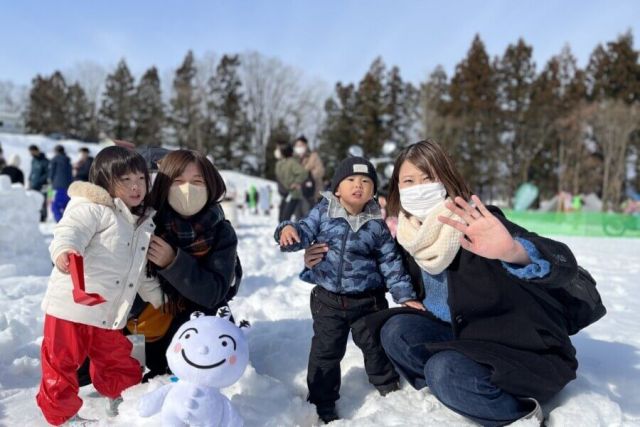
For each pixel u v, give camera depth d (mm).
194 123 54906
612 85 48000
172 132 58312
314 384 2631
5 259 5445
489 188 48344
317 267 2740
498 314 2330
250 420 2270
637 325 4008
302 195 9688
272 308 4367
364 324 2715
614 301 5094
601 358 3080
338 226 2734
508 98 51531
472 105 49062
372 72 54844
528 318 2297
